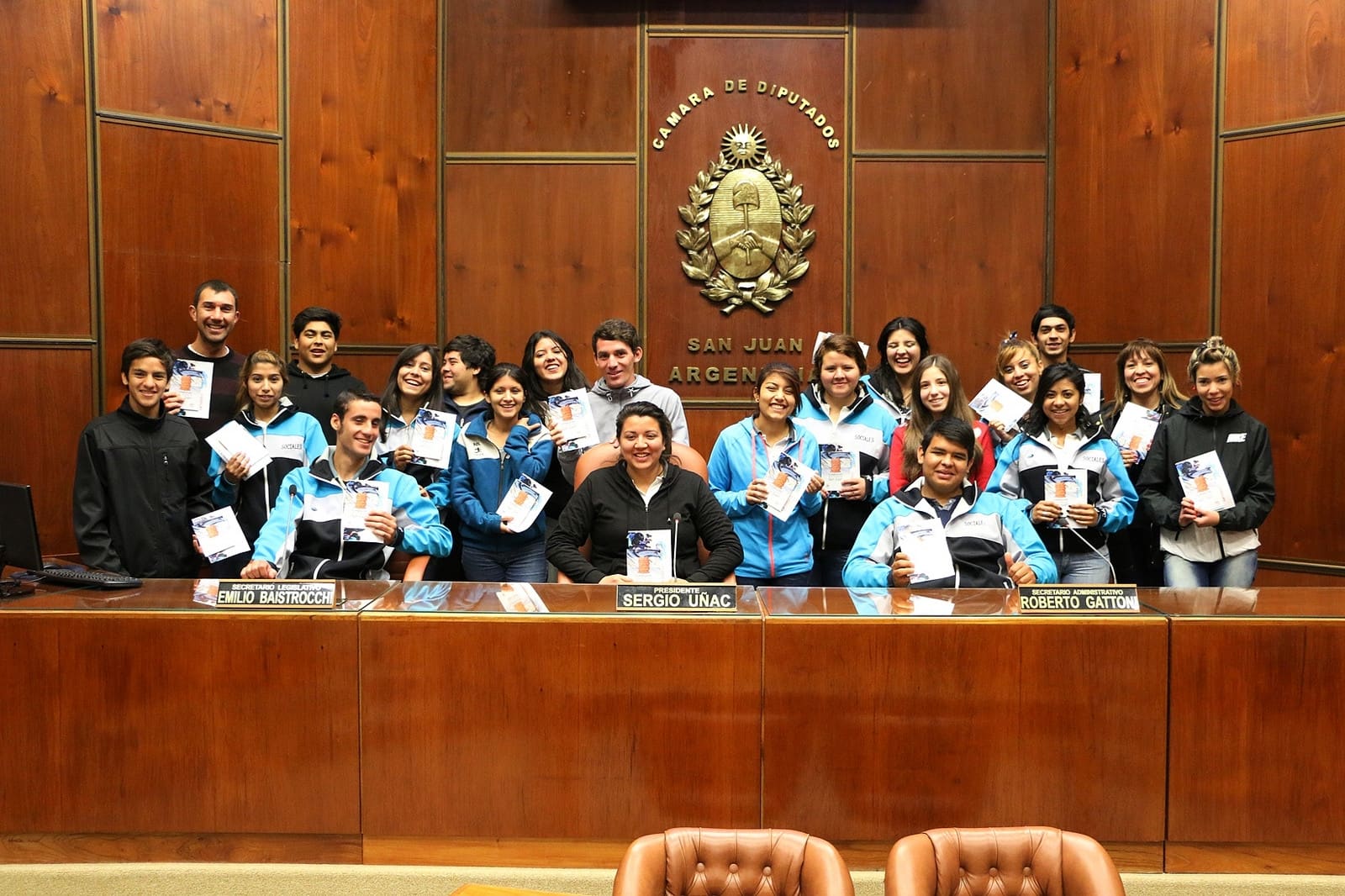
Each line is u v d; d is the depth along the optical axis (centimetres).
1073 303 602
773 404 417
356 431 383
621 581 355
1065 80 602
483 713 304
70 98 504
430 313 616
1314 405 521
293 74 571
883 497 430
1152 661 302
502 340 622
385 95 599
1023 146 611
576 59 617
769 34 615
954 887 225
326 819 306
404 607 311
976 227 614
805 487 397
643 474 391
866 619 302
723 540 385
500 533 425
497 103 618
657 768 303
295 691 304
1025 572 355
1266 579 536
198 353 488
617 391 473
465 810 305
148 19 526
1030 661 301
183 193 538
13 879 301
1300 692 301
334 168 584
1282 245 530
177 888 303
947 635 302
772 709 302
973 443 367
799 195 619
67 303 506
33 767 305
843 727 302
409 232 609
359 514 378
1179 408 459
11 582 331
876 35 614
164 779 305
